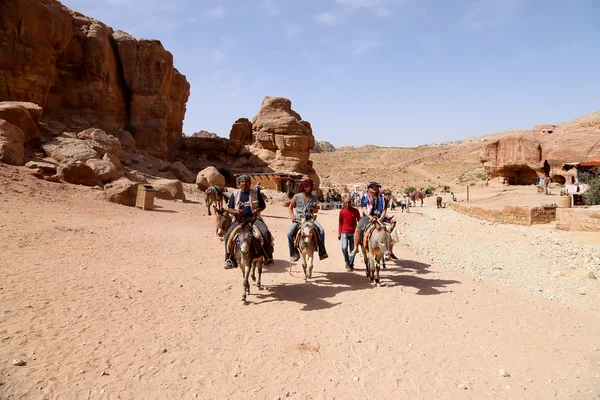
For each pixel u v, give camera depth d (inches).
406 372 210.2
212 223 834.8
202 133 4288.9
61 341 221.0
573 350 248.8
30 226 510.9
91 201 834.2
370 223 379.2
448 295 359.3
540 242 773.9
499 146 2573.8
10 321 236.5
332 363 217.2
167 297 315.3
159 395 177.8
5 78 1333.7
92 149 1138.0
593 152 2042.3
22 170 881.5
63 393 173.9
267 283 382.0
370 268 379.9
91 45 1641.2
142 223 701.9
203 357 217.0
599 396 193.5
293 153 2527.1
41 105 1467.8
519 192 2038.6
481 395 190.5
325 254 386.3
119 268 389.4
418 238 854.5
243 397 179.8
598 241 773.3
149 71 1900.8
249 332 255.3
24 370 188.1
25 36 1363.2
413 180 4512.8
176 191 1172.5
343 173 4965.6
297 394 184.5
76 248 446.9
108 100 1722.4
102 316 262.2
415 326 277.6
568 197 1198.9
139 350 219.8
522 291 404.2
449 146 6953.7
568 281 475.5
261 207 344.5
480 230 952.3
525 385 201.8
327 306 314.0
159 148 1934.1
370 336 256.8
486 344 251.8
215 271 422.3
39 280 316.5
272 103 2669.8
